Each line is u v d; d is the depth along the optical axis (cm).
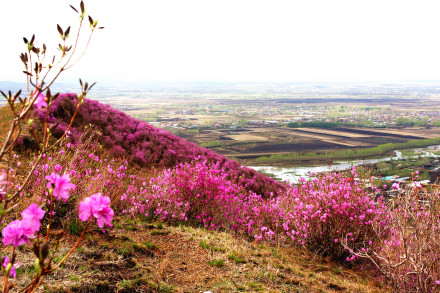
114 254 514
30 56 171
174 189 855
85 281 410
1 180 174
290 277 543
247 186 1566
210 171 936
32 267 417
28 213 153
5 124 1266
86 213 152
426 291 470
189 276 504
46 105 178
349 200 677
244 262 587
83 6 176
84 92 179
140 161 1484
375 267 641
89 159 761
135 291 421
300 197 808
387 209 627
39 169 547
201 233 728
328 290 511
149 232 682
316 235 703
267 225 836
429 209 483
